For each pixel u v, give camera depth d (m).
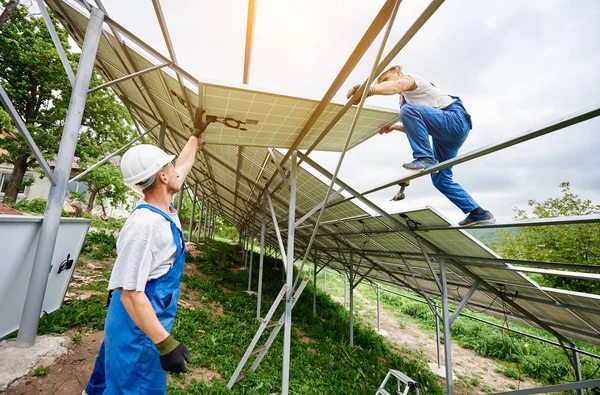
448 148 2.76
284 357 3.90
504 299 5.78
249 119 3.09
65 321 3.88
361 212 5.23
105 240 9.39
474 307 8.70
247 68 2.90
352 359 7.62
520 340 12.90
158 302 1.46
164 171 1.75
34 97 13.45
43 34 12.81
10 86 12.68
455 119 2.54
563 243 14.73
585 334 5.40
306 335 8.55
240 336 6.29
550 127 1.41
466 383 9.16
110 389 1.36
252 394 4.26
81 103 3.30
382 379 7.24
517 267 4.12
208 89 2.45
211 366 4.70
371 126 3.64
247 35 2.39
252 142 3.83
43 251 3.10
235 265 15.35
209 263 12.81
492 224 2.75
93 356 3.41
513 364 11.35
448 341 4.83
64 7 4.04
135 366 1.37
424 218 4.21
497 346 12.41
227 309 8.09
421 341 12.98
